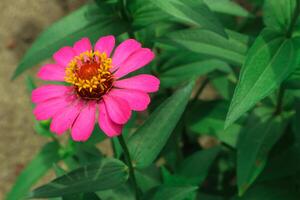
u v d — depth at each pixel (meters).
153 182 0.47
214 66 0.51
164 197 0.39
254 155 0.45
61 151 0.51
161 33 0.55
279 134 0.46
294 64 0.38
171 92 0.56
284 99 0.47
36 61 0.44
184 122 0.50
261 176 0.49
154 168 0.47
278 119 0.46
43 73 0.38
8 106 0.76
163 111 0.37
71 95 0.36
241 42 0.44
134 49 0.36
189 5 0.38
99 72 0.36
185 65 0.51
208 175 0.58
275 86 0.37
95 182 0.36
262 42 0.39
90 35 0.45
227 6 0.48
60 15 0.81
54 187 0.36
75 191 0.36
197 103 0.53
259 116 0.47
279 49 0.39
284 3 0.43
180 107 0.37
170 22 0.55
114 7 0.46
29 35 0.81
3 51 0.80
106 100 0.35
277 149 0.51
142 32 0.50
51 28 0.45
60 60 0.38
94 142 0.48
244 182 0.44
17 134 0.74
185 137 0.60
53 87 0.36
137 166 0.38
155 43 0.51
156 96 0.53
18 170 0.72
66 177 0.36
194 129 0.52
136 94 0.35
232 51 0.44
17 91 0.77
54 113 0.35
